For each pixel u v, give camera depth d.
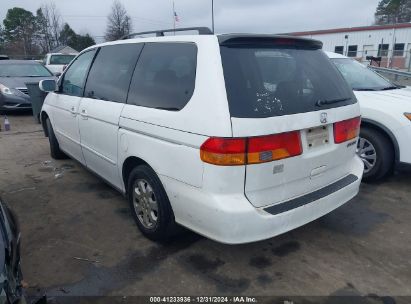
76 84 4.62
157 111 3.04
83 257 3.25
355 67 5.99
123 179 3.67
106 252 3.32
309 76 3.11
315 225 3.80
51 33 54.69
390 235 3.61
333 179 3.28
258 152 2.60
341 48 31.78
